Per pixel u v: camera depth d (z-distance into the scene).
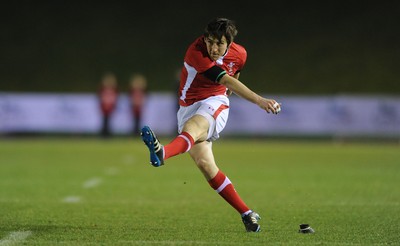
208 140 26.17
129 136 101.12
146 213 32.12
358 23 130.38
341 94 113.50
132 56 125.44
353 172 53.97
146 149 79.25
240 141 95.75
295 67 119.94
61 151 75.75
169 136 98.12
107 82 96.56
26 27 132.38
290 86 115.19
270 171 54.75
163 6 136.75
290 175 51.56
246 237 25.47
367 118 95.31
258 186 44.34
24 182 45.75
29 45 128.25
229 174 52.28
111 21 134.25
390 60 121.50
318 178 49.41
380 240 25.03
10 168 55.81
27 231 26.64
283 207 34.66
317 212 32.81
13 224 28.52
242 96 24.16
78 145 86.06
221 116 25.72
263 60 121.62
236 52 26.34
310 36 127.56
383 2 134.62
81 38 130.25
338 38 127.06
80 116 98.88
